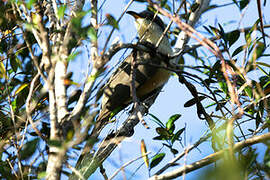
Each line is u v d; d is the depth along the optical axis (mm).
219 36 7363
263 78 7113
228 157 4469
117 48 5621
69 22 5609
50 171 4742
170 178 5410
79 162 6199
